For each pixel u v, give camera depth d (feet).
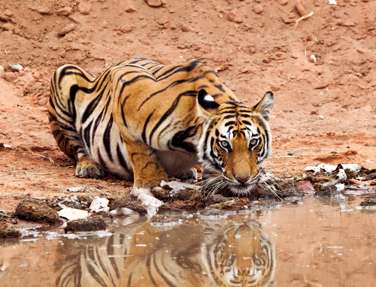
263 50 71.41
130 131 46.70
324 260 36.68
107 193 46.68
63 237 39.86
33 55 68.80
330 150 58.65
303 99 68.23
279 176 51.52
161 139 45.70
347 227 42.06
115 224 42.27
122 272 35.14
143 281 34.24
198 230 41.39
